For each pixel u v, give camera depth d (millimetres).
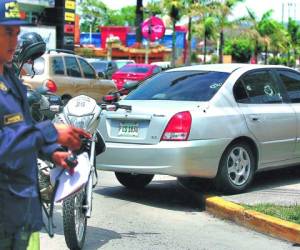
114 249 6785
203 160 8594
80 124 6090
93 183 6523
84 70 18531
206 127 8594
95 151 6551
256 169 9547
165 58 65062
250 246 7016
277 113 9789
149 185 10336
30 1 34312
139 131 8703
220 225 7902
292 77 10664
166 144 8461
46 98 7156
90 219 8000
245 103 9406
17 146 3180
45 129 3307
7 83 3426
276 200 8711
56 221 7602
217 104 8938
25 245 3508
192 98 9062
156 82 9805
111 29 76562
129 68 32188
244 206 8078
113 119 8922
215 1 51094
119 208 8688
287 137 9984
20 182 3352
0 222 3346
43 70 16703
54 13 33906
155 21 26594
